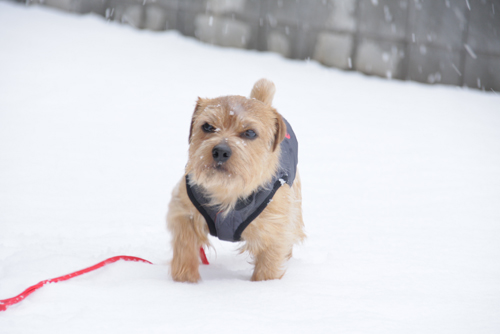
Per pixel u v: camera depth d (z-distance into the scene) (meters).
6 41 9.96
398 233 3.76
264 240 2.62
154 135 6.87
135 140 6.57
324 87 11.55
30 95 7.79
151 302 2.04
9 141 5.95
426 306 2.19
